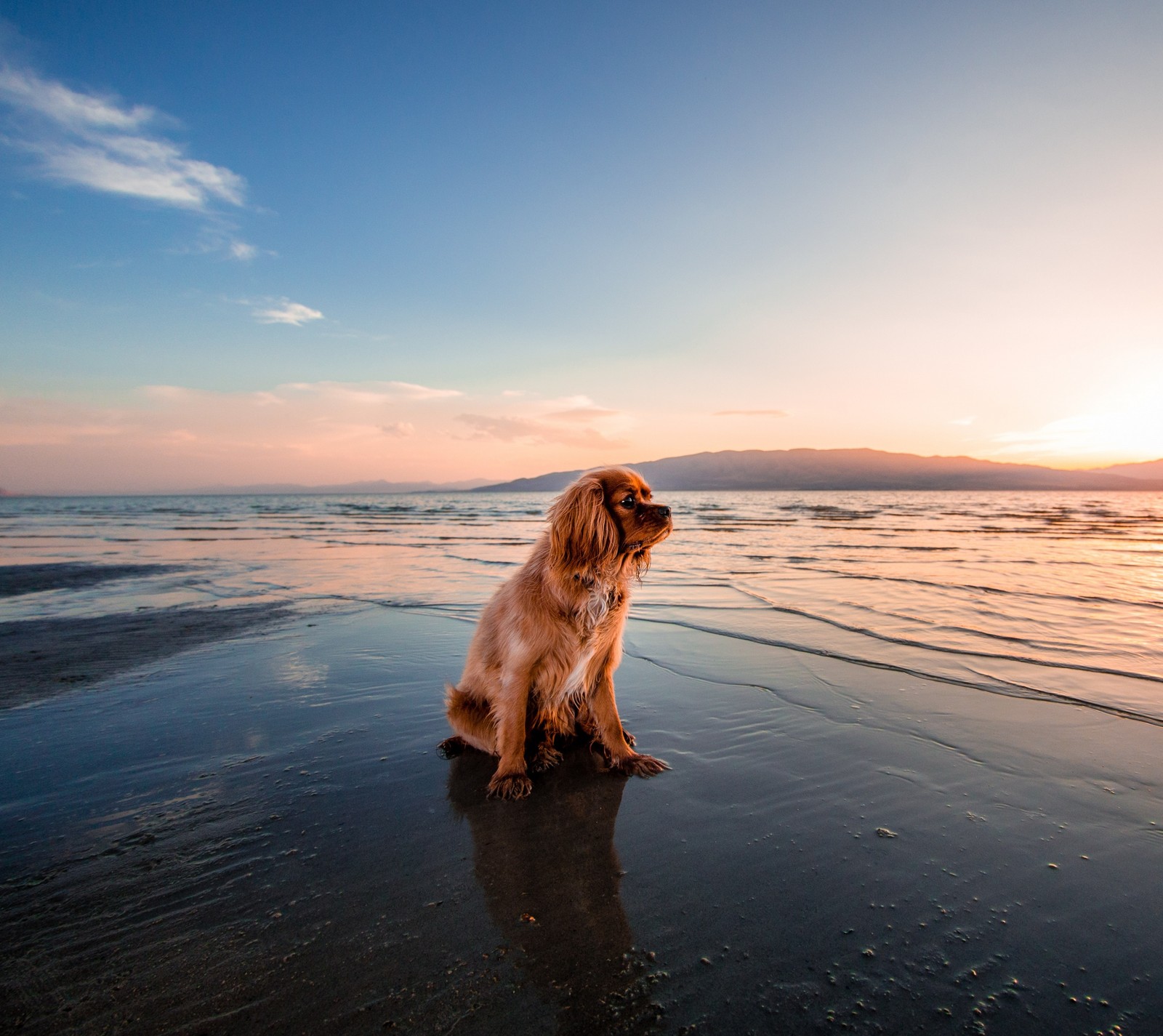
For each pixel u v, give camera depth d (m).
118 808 0.81
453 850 0.74
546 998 0.55
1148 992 0.55
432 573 2.83
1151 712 1.02
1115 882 0.66
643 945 0.60
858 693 1.13
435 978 0.57
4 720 1.07
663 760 0.93
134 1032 0.52
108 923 0.63
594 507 0.92
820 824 0.77
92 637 1.58
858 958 0.58
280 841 0.75
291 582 2.56
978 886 0.66
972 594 1.98
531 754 0.96
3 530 6.75
